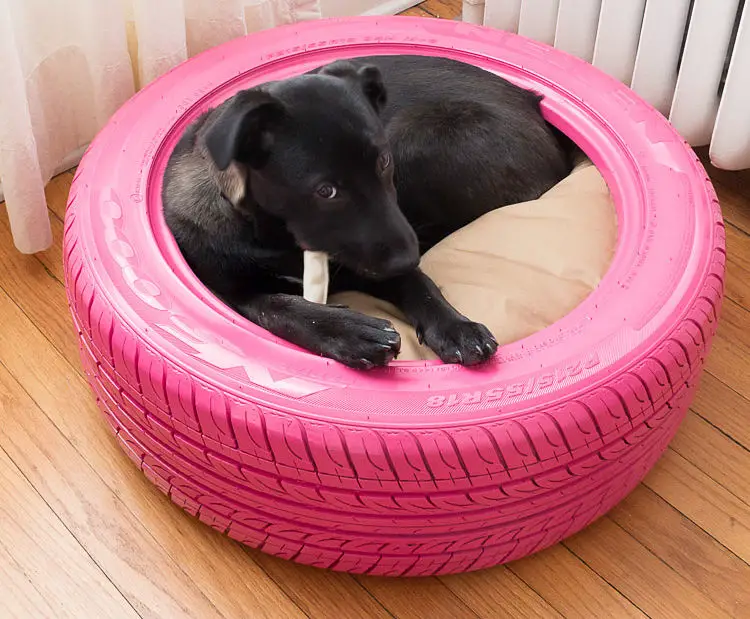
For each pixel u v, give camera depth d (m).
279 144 1.54
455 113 1.87
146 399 1.54
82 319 1.64
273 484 1.49
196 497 1.65
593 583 1.67
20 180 2.06
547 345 1.50
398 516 1.48
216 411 1.45
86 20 2.16
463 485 1.42
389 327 1.51
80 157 2.47
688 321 1.54
